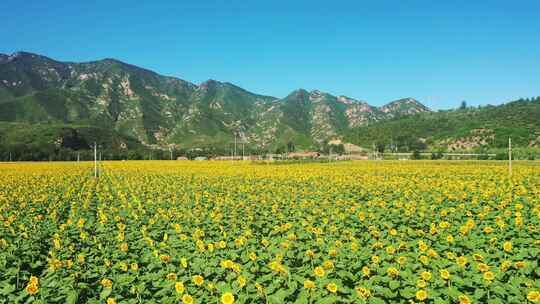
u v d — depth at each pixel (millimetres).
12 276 9195
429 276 7652
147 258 10336
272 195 22922
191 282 8570
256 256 9531
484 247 10375
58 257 10773
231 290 7641
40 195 23062
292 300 7559
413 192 22047
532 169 37594
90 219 16125
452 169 40906
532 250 9461
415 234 11773
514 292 7258
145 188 27438
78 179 34812
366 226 13797
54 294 8055
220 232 13336
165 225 15109
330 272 8375
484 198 18547
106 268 9492
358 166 52188
